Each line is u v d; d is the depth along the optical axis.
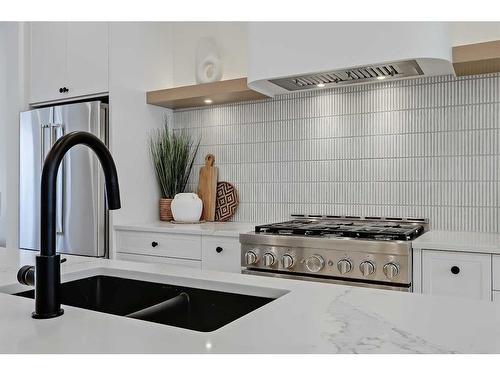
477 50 2.27
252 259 2.48
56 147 0.91
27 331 0.80
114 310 1.44
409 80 2.77
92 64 3.35
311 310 0.93
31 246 3.51
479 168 2.58
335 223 2.80
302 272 2.37
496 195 2.54
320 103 3.08
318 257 2.29
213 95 3.17
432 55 2.19
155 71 3.61
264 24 2.62
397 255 2.12
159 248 3.02
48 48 3.62
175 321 1.26
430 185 2.71
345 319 0.86
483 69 2.46
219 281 1.24
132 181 3.37
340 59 2.38
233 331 0.79
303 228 2.48
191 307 1.28
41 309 0.89
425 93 2.72
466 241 2.12
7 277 1.34
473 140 2.59
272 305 0.97
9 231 3.72
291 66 2.53
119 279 1.44
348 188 2.98
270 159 3.28
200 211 3.35
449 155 2.66
